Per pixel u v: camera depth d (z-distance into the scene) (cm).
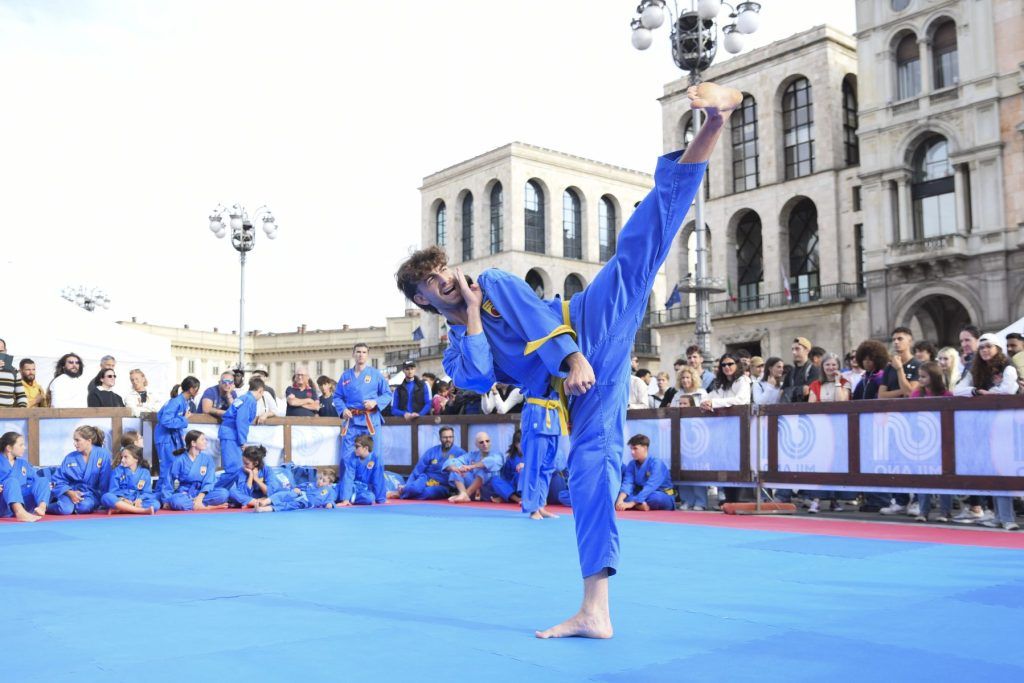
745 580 479
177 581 490
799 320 4012
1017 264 3169
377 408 1139
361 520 902
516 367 340
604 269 325
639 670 284
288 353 8231
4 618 382
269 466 1148
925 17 3438
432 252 340
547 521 880
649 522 835
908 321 3484
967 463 783
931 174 3488
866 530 757
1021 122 3145
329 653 312
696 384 1065
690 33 1612
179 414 1095
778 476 930
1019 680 271
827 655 304
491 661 297
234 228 2766
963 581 472
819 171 4053
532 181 5797
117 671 287
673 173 299
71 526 853
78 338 1680
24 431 1050
